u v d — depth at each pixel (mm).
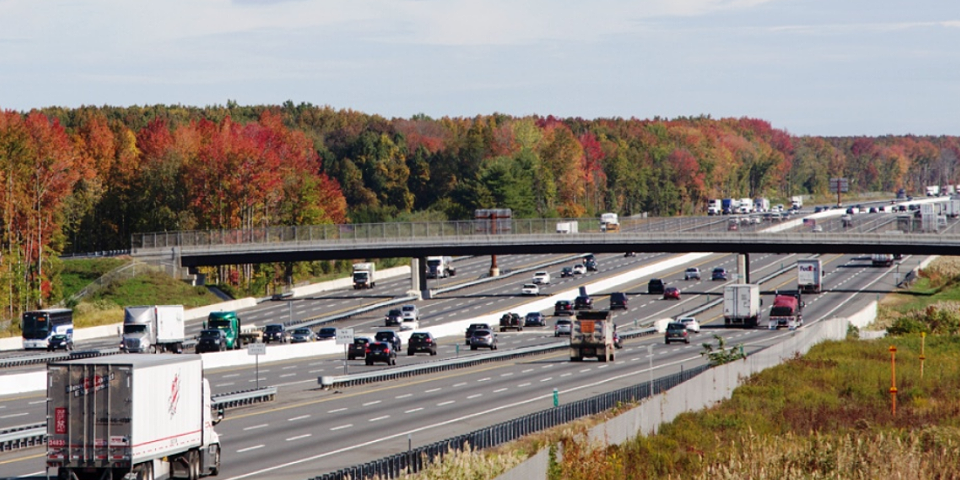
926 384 168125
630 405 128125
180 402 90000
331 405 148250
